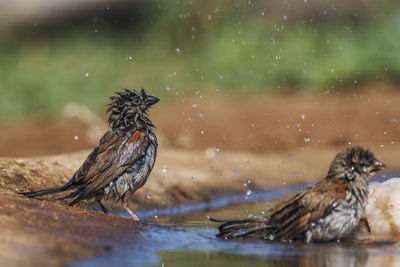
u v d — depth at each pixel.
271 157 13.91
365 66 21.50
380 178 11.49
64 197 7.21
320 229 6.50
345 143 15.93
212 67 22.94
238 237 6.75
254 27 24.55
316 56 22.47
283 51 22.86
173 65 23.69
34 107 20.98
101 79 22.59
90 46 26.16
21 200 6.54
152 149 7.76
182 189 10.12
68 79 22.27
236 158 12.94
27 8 27.45
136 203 9.02
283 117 17.53
